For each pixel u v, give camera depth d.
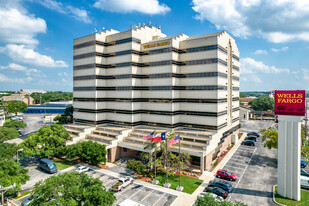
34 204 27.14
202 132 57.06
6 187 32.44
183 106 62.56
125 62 64.56
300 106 34.78
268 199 35.84
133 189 39.91
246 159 55.69
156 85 62.88
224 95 61.84
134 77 64.06
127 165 48.16
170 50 59.38
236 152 61.50
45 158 52.44
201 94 59.19
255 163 52.72
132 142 56.88
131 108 63.50
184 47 61.75
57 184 28.03
